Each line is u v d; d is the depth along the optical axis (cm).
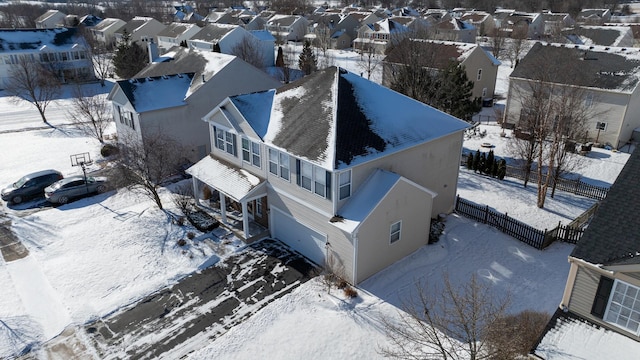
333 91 2230
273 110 2416
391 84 3919
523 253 2234
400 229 2109
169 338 1725
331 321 1788
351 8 13812
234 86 3544
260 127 2323
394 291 1959
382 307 1859
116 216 2636
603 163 3359
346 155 1942
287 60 7662
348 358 1617
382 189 1973
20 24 13088
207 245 2341
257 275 2098
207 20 12381
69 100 5659
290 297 1934
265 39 7225
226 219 2542
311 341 1694
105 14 16188
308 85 2402
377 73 6556
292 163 2125
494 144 3794
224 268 2155
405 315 1803
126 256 2233
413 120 2325
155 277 2083
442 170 2481
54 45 6500
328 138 2012
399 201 2036
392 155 2128
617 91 3528
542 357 1318
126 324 1798
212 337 1728
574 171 3219
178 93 3391
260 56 6962
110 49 9331
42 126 4509
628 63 3681
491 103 5184
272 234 2433
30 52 6244
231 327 1775
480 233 2419
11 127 4481
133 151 2733
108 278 2069
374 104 2273
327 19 10150
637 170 1473
